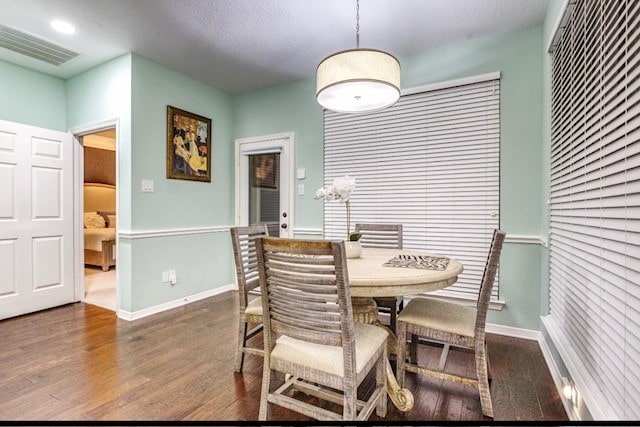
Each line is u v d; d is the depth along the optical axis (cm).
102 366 215
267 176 402
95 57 316
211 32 275
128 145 309
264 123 401
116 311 321
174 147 348
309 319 137
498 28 270
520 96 270
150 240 325
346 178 214
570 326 177
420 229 310
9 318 307
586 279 151
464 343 170
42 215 333
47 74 349
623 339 112
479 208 286
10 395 181
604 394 127
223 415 167
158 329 282
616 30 121
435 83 300
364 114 337
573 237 173
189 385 194
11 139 309
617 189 118
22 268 317
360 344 149
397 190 321
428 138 306
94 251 535
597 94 141
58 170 346
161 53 312
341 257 125
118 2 234
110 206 643
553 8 220
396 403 168
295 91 379
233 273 424
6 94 318
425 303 205
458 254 294
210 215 393
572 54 179
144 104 319
